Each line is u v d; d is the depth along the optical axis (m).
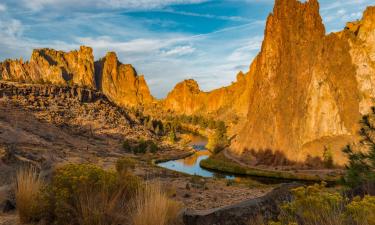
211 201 23.75
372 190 5.73
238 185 44.50
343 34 114.88
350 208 3.25
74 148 93.25
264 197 5.94
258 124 111.75
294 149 94.81
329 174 77.00
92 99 179.75
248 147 108.31
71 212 5.47
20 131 90.88
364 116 14.41
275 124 105.12
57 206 5.45
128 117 184.50
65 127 126.38
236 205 5.78
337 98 98.50
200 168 92.31
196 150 139.62
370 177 11.48
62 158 61.38
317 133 94.56
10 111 117.38
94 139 124.06
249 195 32.03
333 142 90.62
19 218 6.11
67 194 5.50
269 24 136.00
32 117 120.69
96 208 5.44
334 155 86.38
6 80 177.75
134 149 114.00
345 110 97.69
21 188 6.21
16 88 148.50
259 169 88.12
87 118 147.75
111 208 5.48
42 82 183.75
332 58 108.69
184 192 27.73
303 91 105.50
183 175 55.81
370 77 100.75
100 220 5.23
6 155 34.91
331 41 112.25
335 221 3.37
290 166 90.62
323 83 99.62
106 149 108.25
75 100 165.75
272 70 123.69
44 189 6.03
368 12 115.31
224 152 118.38
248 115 127.31
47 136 102.06
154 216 5.18
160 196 5.81
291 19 129.00
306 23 124.00
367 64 103.38
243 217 5.52
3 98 131.88
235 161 101.69
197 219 5.69
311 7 126.19
